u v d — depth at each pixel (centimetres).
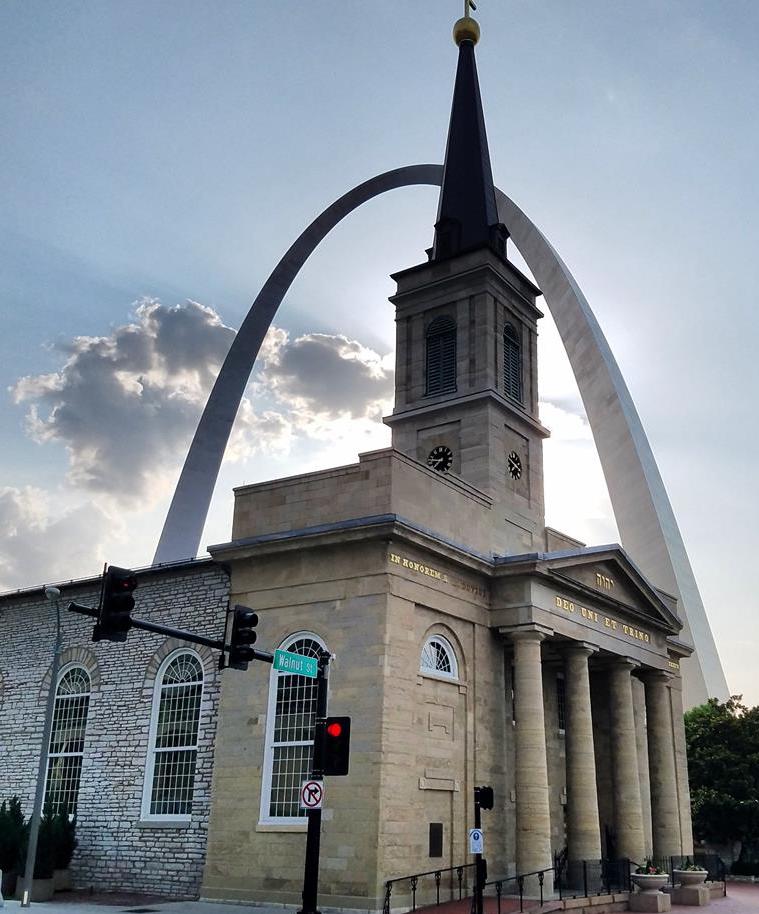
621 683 3688
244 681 2956
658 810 3853
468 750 2939
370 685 2675
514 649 3150
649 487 6381
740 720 5866
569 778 3253
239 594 3066
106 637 1706
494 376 4009
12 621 3822
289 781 2758
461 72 5281
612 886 3100
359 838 2530
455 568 3070
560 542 4075
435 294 4278
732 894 3841
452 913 2422
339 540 2841
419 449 4038
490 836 2952
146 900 2811
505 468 3897
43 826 2998
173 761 3098
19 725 3597
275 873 2653
